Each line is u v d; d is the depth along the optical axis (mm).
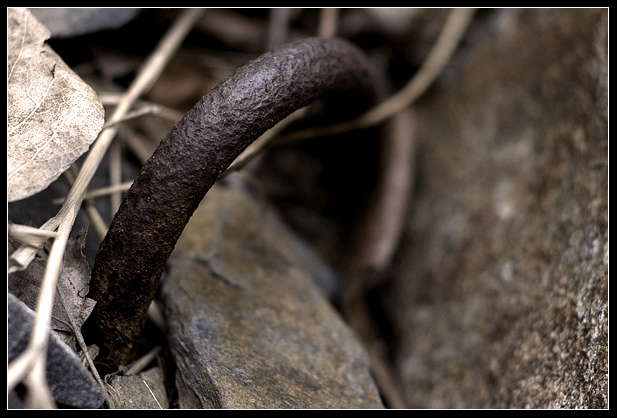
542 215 383
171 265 362
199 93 427
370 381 360
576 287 345
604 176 358
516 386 348
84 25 378
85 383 298
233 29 449
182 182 297
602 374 319
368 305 462
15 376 276
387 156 442
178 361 336
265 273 380
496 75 450
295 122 410
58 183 354
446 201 444
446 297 413
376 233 433
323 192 505
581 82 390
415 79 443
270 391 332
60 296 308
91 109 311
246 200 411
